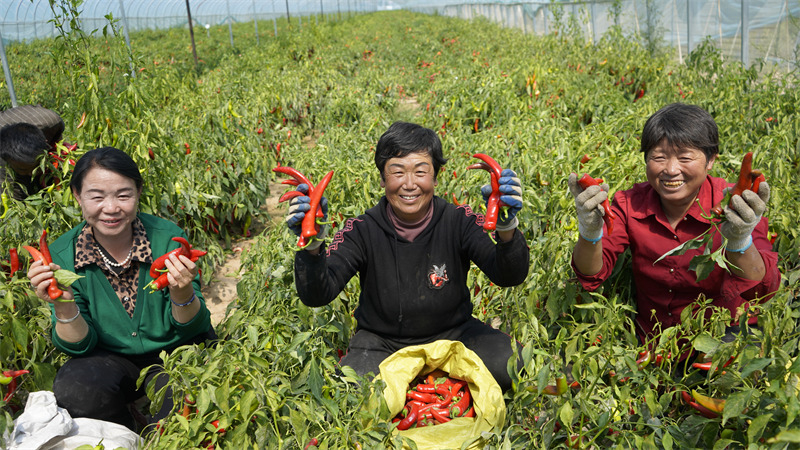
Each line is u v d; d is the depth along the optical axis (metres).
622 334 2.88
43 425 2.29
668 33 13.66
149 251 2.72
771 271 2.53
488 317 3.56
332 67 14.48
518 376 2.43
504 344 2.73
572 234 3.30
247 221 5.90
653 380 2.34
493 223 2.21
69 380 2.54
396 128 2.51
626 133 5.86
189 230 5.00
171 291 2.55
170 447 2.12
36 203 3.68
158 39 26.67
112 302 2.71
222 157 5.88
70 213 3.74
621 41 12.70
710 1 11.87
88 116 4.58
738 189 2.17
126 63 5.04
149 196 4.49
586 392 2.36
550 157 4.89
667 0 13.50
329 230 4.22
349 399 2.42
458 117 7.44
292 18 41.59
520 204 2.22
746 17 10.52
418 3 58.56
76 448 2.17
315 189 2.22
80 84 4.67
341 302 3.43
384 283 2.71
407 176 2.48
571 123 7.03
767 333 2.21
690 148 2.45
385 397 2.53
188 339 2.83
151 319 2.73
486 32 22.36
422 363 2.67
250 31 33.47
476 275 3.78
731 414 1.96
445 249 2.69
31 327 2.97
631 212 2.74
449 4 45.00
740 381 2.18
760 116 6.04
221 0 34.16
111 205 2.51
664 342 2.47
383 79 11.55
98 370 2.63
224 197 5.54
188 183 4.99
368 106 9.09
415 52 18.09
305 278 2.35
